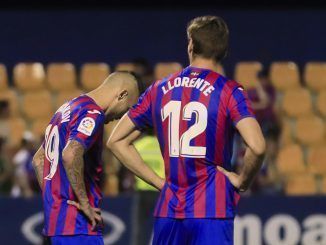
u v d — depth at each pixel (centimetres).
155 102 1770
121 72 1988
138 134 1809
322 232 3369
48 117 5141
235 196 1742
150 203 3356
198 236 1714
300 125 5091
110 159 4303
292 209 3375
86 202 1875
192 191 1725
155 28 5703
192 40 1766
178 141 1731
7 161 4294
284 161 4762
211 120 1716
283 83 5384
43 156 1989
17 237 3366
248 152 1686
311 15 5691
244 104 1709
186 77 1752
